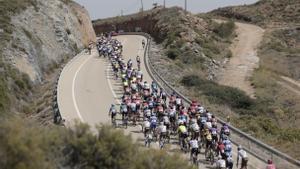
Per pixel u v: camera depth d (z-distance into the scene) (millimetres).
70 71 69250
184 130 36812
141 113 46594
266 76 94062
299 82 97188
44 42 78062
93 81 62844
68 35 93125
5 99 48375
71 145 19844
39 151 17578
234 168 34719
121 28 160250
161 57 90000
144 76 68500
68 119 43688
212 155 35719
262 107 67312
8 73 55719
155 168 21266
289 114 69500
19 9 76688
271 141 42438
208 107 54125
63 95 54000
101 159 20047
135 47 100500
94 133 21453
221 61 106125
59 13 94688
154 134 38406
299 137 45531
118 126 42500
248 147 38969
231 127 41531
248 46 121375
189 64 94812
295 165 32688
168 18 125000
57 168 18688
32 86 60625
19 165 16922
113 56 75438
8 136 17312
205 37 117750
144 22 146500
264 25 149250
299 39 133250
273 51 117562
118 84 61719
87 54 87500
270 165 30266
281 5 160500
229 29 130750
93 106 49938
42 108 50531
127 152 20719
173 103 44594
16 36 66750
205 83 70062
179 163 22047
